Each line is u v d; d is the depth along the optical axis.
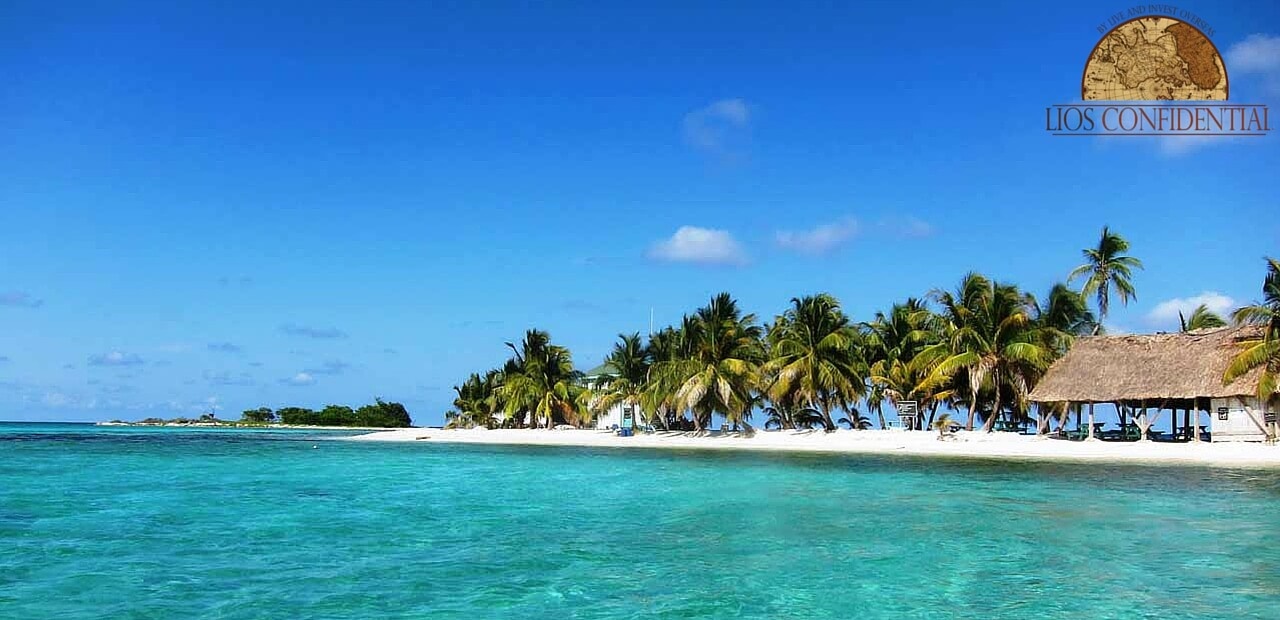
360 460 44.56
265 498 25.75
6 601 12.96
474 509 23.30
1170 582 14.34
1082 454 43.88
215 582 14.27
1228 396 42.25
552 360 78.81
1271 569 15.29
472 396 96.06
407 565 15.66
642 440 64.38
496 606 12.87
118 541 17.98
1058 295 52.78
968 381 55.22
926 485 29.22
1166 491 26.91
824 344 57.09
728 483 30.50
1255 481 29.92
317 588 13.90
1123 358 47.22
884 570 15.27
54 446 62.19
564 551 17.05
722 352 61.06
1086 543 17.84
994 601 13.20
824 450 51.78
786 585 14.18
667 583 14.30
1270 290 39.03
